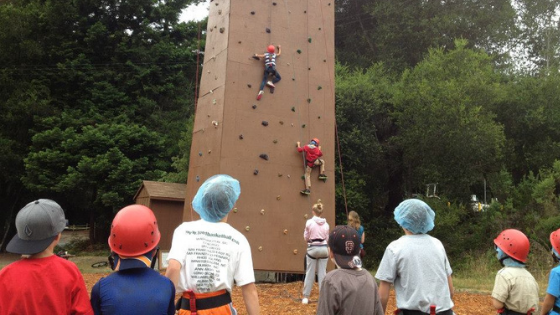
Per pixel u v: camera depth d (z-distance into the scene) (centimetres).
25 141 2419
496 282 386
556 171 1616
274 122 1177
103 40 2523
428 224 357
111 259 298
